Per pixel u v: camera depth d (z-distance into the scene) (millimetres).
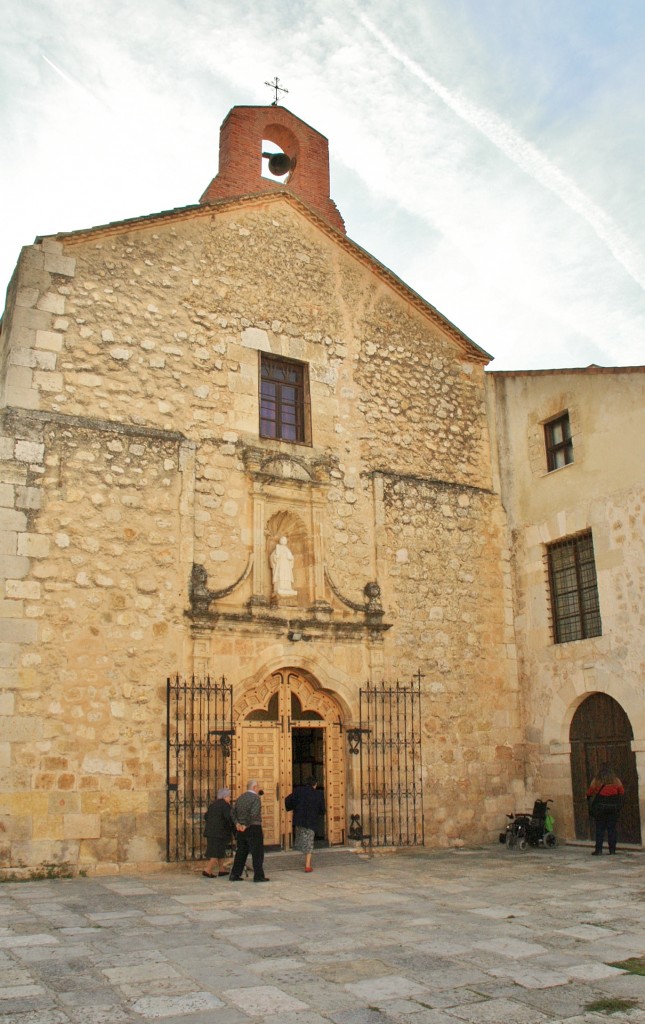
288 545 15742
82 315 14141
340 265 17469
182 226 15602
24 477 12945
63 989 6254
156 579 13672
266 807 14297
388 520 16625
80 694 12633
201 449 14719
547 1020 5695
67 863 12031
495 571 17750
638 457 15312
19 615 12430
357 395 16969
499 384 18938
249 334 15852
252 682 14266
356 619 15695
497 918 8906
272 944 7707
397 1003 6008
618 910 9289
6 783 11844
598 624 16000
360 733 15133
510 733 16969
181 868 12727
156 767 12977
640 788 14516
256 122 18266
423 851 14953
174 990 6250
